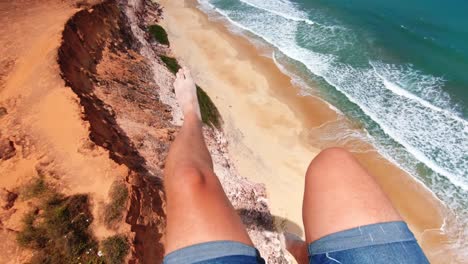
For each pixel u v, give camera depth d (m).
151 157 15.47
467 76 26.41
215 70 28.23
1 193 10.27
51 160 11.54
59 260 9.07
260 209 17.11
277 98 25.31
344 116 23.56
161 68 25.92
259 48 30.55
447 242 16.73
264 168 20.06
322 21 33.72
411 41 30.50
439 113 23.31
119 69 21.23
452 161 20.16
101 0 24.73
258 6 37.28
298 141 22.05
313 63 28.50
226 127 22.62
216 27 33.97
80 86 16.55
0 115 13.55
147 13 34.91
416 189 18.94
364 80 26.55
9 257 8.99
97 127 13.59
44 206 10.02
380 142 21.61
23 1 22.41
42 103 13.88
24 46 17.41
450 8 34.62
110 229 9.88
